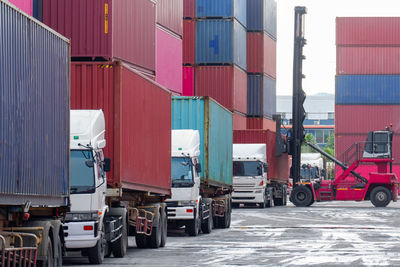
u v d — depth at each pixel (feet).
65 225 64.95
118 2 118.73
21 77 47.24
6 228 49.24
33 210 54.80
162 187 92.02
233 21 223.30
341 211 184.44
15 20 46.16
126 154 74.33
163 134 92.68
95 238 65.62
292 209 194.08
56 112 54.85
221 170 125.70
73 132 66.95
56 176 54.75
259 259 71.77
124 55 121.39
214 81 223.30
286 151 215.10
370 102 291.99
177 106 114.32
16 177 46.37
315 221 142.20
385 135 214.90
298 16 215.10
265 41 248.73
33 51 49.62
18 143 46.68
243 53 237.45
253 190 190.49
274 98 265.54
